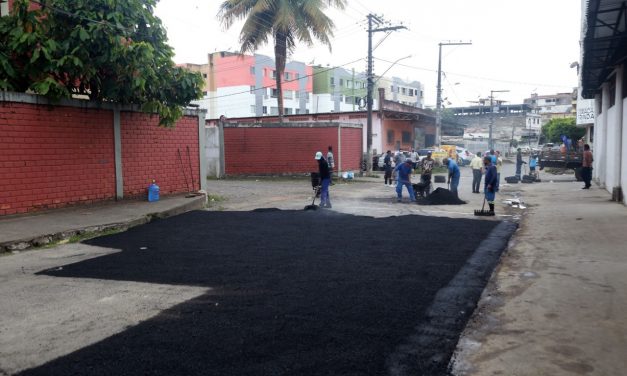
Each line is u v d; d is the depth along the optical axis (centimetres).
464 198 1877
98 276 696
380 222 1186
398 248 880
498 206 1591
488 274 706
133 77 1230
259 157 2916
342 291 616
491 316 534
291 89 6944
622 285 630
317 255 822
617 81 1527
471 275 697
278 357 423
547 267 740
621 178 1498
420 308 553
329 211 1402
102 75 1273
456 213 1409
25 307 565
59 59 1139
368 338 466
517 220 1264
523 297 596
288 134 2905
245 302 573
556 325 500
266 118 4134
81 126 1266
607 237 948
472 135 7806
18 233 946
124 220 1111
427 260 787
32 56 1102
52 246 927
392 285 643
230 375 391
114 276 695
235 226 1123
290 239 966
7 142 1096
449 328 495
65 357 428
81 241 964
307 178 2858
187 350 438
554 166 3350
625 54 1400
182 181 1598
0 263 797
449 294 606
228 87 6425
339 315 528
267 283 653
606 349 439
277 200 1730
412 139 4728
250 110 6400
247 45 2808
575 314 529
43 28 1148
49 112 1184
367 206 1559
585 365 409
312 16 2733
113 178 1360
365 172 3244
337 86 7600
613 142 1684
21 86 1183
